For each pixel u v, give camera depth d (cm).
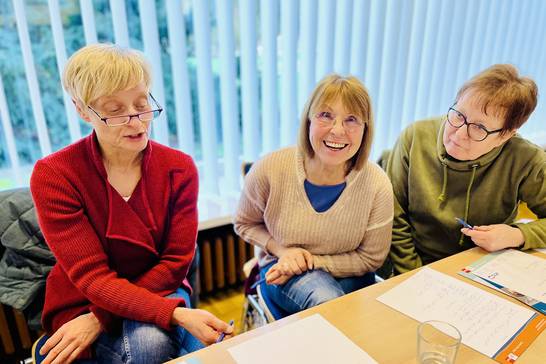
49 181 97
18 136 152
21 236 120
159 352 94
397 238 138
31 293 119
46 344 97
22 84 148
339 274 122
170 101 175
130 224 105
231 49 175
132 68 92
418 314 83
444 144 121
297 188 118
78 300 107
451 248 133
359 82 108
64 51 147
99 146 103
